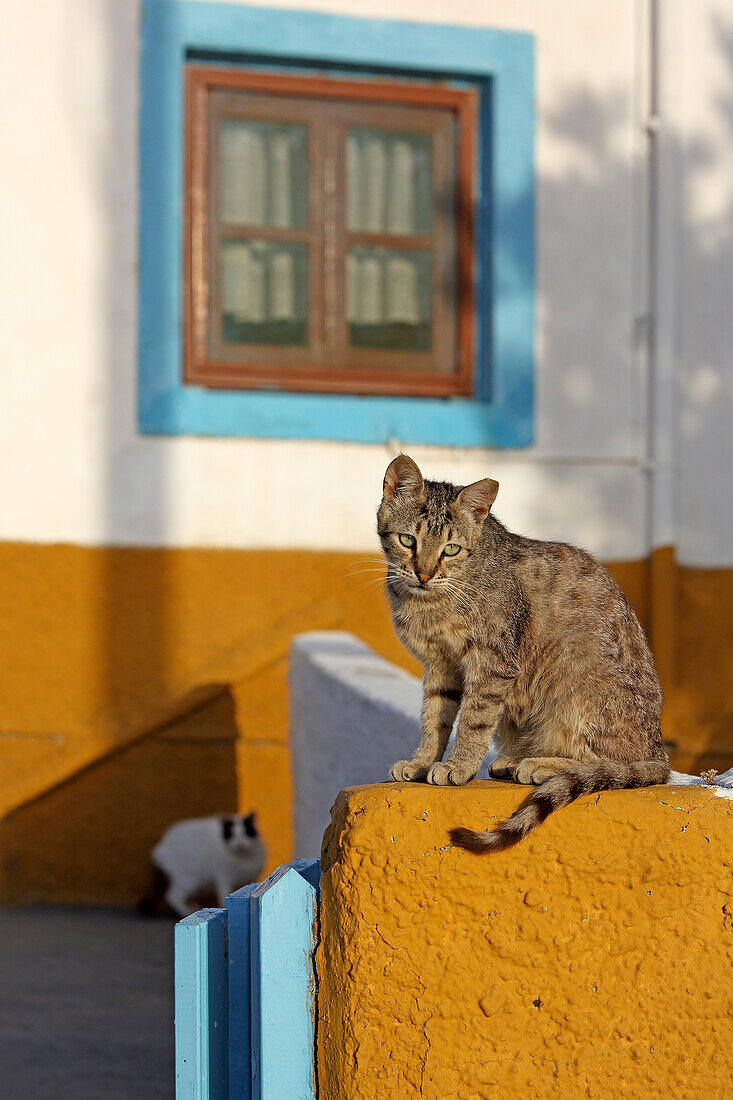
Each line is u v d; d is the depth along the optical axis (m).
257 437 7.10
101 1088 4.13
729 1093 2.37
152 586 6.99
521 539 3.49
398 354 7.57
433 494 3.49
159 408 6.98
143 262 7.02
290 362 7.47
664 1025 2.35
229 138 7.39
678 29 7.53
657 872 2.34
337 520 7.20
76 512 6.95
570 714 3.11
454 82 7.55
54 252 6.97
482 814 2.30
